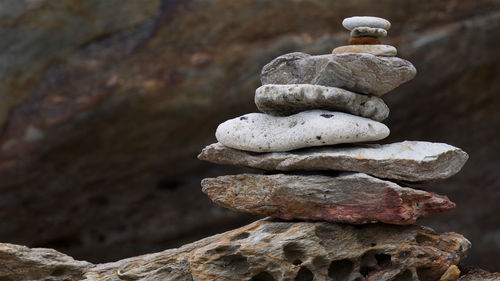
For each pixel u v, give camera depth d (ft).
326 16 6.88
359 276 4.56
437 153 4.58
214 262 4.57
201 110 7.06
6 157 6.81
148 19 6.79
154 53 6.84
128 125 6.98
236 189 4.64
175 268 4.66
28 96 6.77
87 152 7.04
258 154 4.63
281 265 4.51
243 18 6.79
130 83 6.77
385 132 4.62
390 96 7.50
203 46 6.88
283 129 4.58
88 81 6.77
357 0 6.86
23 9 6.51
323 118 4.55
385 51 4.61
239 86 7.01
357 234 4.56
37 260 4.76
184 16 6.76
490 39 7.23
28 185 7.11
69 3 6.56
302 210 4.57
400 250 4.56
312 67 4.63
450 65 7.35
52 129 6.74
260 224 4.65
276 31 6.90
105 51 6.80
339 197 4.53
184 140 7.32
